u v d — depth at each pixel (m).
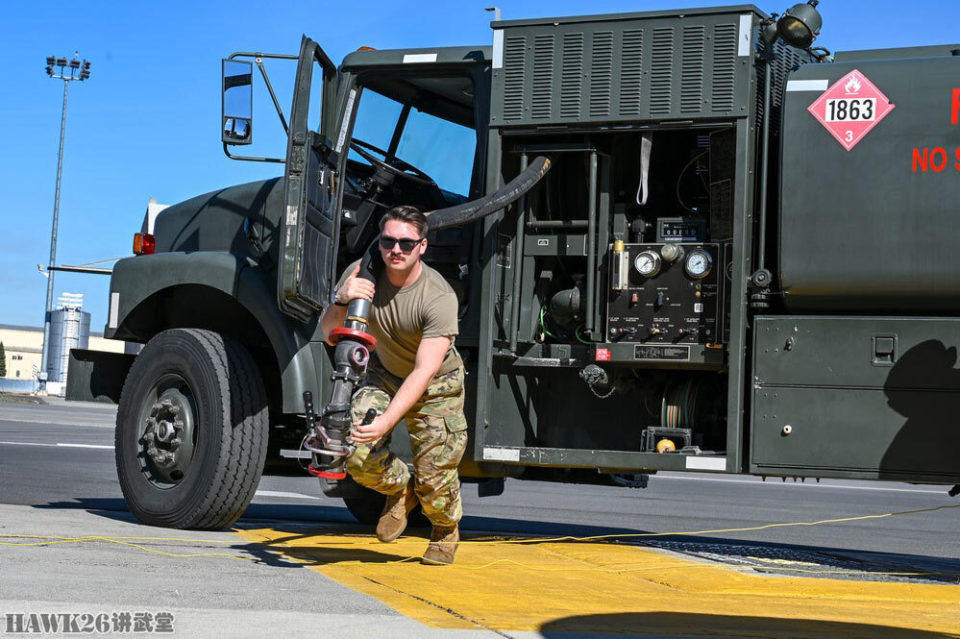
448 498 4.73
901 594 4.76
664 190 6.22
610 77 5.88
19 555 4.29
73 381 6.80
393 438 6.05
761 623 3.74
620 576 4.95
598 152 5.99
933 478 5.22
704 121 5.71
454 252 6.16
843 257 5.41
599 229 6.01
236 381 5.98
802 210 5.47
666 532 8.25
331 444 4.16
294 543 5.52
